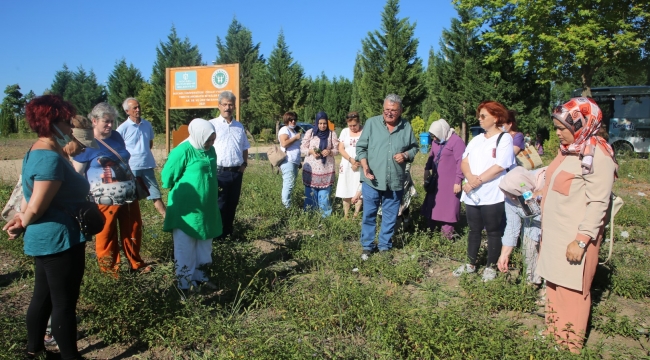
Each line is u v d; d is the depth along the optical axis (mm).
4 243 5836
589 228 3180
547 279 3480
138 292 3863
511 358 3107
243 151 6293
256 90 40031
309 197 7695
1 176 11539
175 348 3514
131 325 3664
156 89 41156
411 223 6945
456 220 6027
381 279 5020
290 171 7840
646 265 5258
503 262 4688
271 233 6941
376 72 31391
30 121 3018
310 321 3768
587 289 3398
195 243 4641
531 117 23156
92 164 4367
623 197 10164
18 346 3430
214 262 4758
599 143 3211
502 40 19969
